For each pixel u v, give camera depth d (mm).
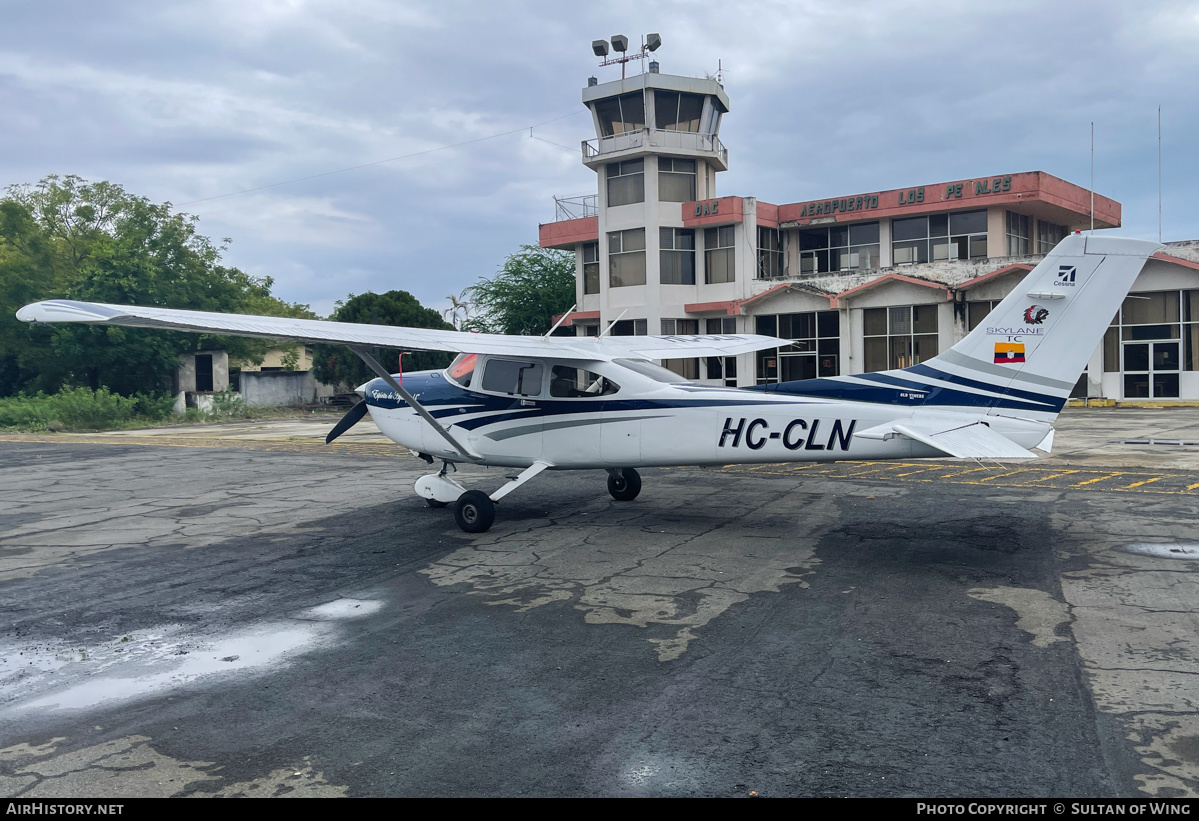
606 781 3416
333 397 38594
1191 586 5922
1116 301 7043
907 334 26703
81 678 4738
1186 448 13688
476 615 5762
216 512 10344
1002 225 26688
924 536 7789
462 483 11820
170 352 33812
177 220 39844
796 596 5980
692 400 8211
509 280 38750
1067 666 4508
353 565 7332
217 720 4121
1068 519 8336
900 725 3859
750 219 29281
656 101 29844
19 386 36469
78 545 8516
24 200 41719
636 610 5766
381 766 3598
